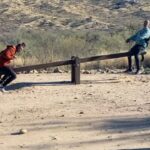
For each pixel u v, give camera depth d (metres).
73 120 20.05
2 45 54.78
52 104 23.94
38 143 16.94
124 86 28.94
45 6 182.25
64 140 17.23
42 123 19.73
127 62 38.94
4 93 27.42
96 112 21.59
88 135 17.81
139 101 24.16
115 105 23.20
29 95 26.62
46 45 51.78
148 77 32.56
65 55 44.72
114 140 17.12
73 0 195.75
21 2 183.88
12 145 16.78
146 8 181.75
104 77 32.84
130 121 19.67
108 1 198.88
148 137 17.42
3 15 162.88
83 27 141.75
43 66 30.02
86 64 38.81
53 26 144.12
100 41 55.47
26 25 143.75
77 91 27.50
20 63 38.91
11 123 19.97
